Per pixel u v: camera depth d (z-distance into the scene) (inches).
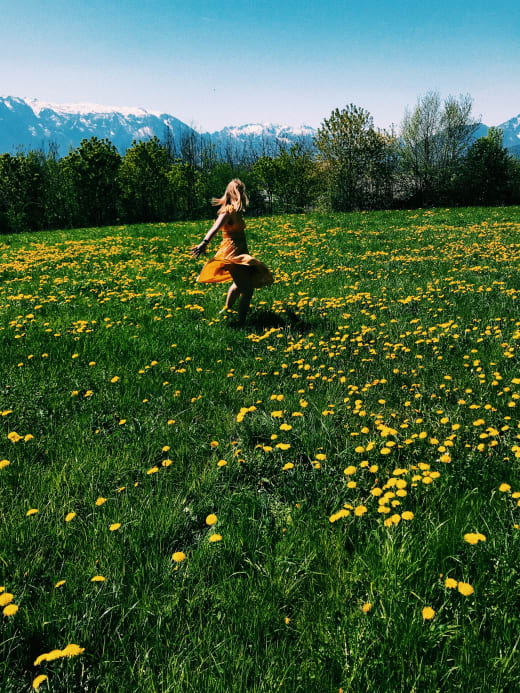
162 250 560.1
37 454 127.8
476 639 65.5
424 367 181.5
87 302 309.0
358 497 106.2
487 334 210.5
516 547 81.8
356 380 175.3
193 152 3491.6
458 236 589.0
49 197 2514.8
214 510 104.1
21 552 88.8
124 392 169.5
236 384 175.0
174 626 72.2
